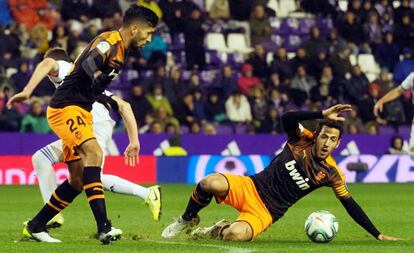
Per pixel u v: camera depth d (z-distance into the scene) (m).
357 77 64.50
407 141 62.66
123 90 63.88
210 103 61.12
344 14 72.00
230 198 23.38
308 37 71.31
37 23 65.00
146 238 24.19
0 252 19.98
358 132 62.53
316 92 64.12
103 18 64.62
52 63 22.58
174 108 60.47
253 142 59.09
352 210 23.53
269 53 68.62
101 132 26.92
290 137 23.64
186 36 66.12
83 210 35.66
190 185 54.62
